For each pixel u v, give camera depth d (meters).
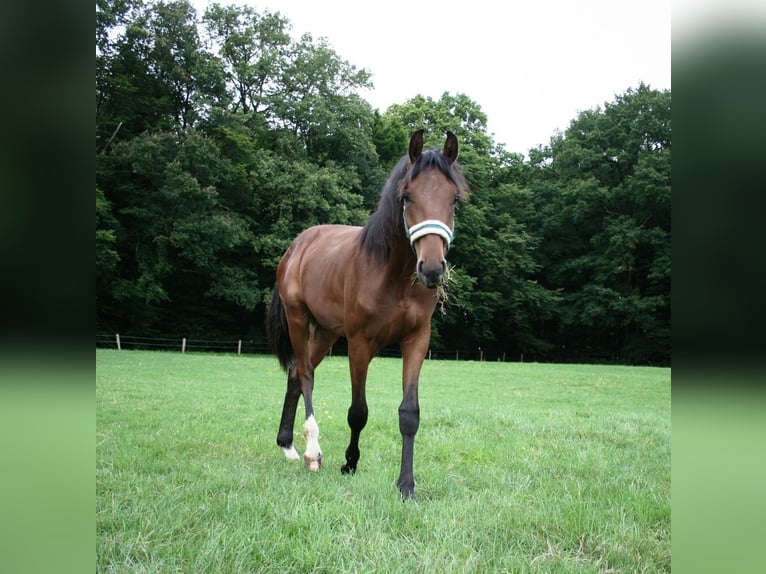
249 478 3.57
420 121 31.91
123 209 21.61
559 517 2.87
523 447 4.87
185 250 22.02
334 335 4.80
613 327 30.98
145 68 22.98
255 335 26.44
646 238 28.56
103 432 5.11
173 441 4.79
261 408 7.36
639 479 3.72
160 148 20.94
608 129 31.50
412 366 3.69
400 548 2.48
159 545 2.39
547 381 14.66
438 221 3.20
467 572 2.23
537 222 33.19
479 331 31.09
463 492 3.42
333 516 2.84
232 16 25.47
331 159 27.58
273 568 2.28
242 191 24.38
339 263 4.21
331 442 5.14
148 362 15.23
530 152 37.16
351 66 27.34
